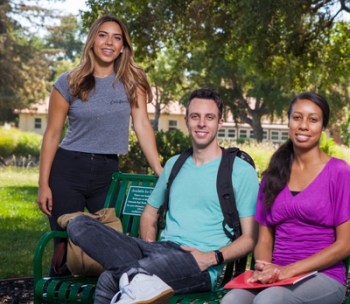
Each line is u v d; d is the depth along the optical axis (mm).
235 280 2391
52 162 3252
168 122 38938
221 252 2559
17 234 6344
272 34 9539
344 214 2262
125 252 2447
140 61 10211
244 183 2693
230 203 2668
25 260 5039
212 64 29562
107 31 3201
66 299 2688
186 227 2730
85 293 2619
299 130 2404
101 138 3242
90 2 9469
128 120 3385
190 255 2557
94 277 2947
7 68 31906
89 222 2537
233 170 2717
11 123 36625
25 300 3715
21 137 27062
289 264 2270
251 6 8453
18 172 16750
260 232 2574
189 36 10797
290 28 9492
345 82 29312
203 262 2551
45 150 3225
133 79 3336
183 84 33906
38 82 33875
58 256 2963
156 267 2498
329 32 10773
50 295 2730
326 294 2225
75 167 3223
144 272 2348
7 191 10312
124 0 9578
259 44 9484
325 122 2461
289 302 2137
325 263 2223
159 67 31125
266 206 2453
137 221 3348
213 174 2748
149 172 9875
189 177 2803
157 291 2234
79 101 3209
